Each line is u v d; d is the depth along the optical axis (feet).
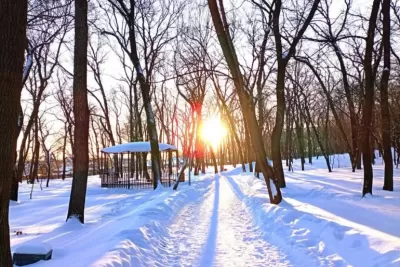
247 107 42.16
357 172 94.73
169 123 166.81
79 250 21.29
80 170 32.96
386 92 49.93
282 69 50.44
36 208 50.75
